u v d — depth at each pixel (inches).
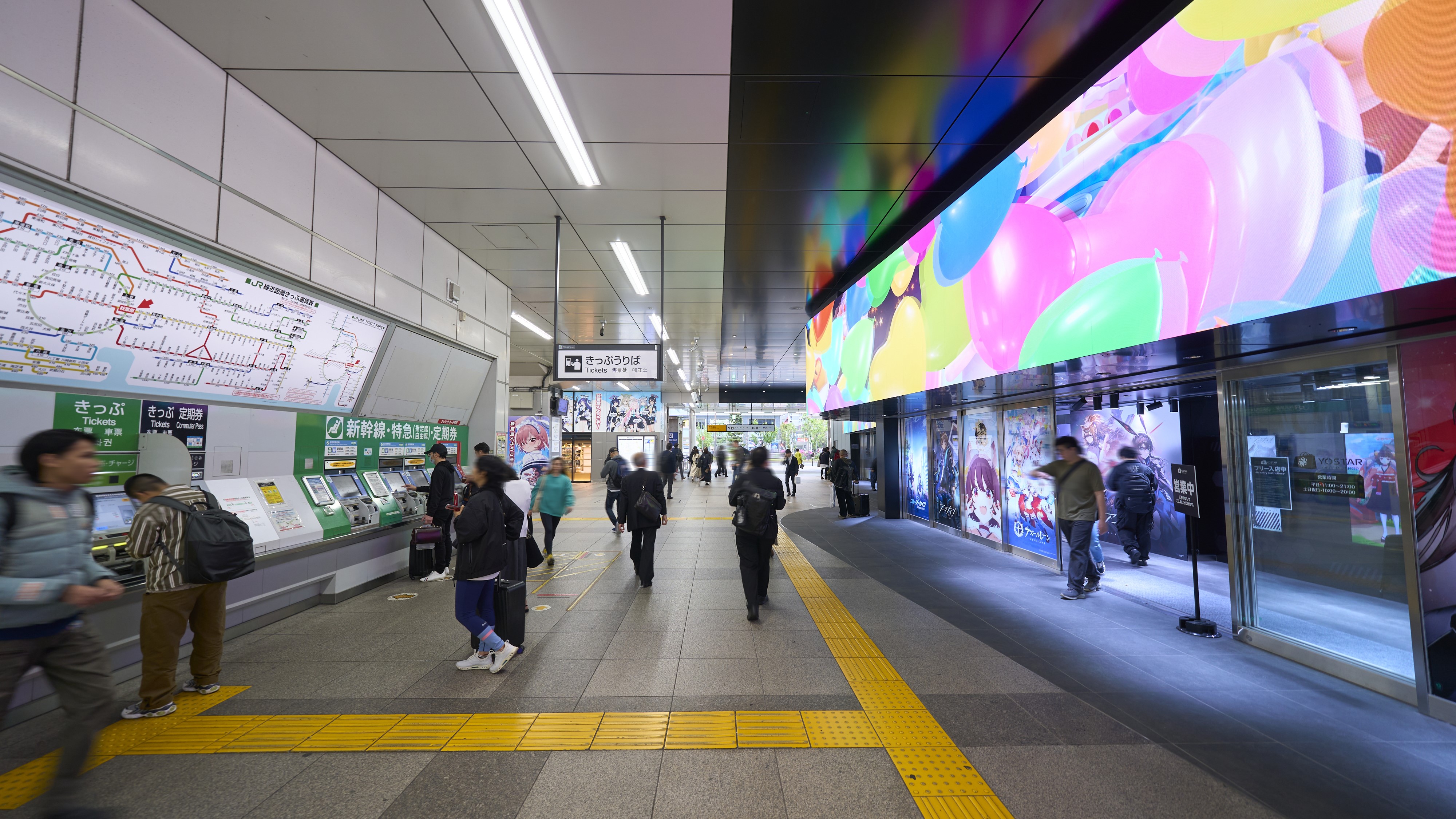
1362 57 97.3
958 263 226.7
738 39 152.6
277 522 194.1
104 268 138.4
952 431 386.6
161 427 161.3
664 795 98.7
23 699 125.3
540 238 296.0
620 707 131.6
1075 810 94.1
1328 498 151.9
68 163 128.0
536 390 935.7
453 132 198.5
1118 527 281.4
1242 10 116.8
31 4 120.8
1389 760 108.5
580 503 642.8
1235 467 173.8
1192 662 157.6
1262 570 169.2
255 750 113.1
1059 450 230.1
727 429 1678.2
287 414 210.7
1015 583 249.6
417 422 296.7
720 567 288.2
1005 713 127.5
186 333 164.6
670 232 287.0
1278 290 109.7
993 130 197.3
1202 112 124.9
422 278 275.4
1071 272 163.5
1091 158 155.9
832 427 1052.5
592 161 217.3
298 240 197.5
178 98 153.3
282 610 199.0
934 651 167.0
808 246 305.7
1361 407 145.0
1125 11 143.4
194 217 159.2
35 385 131.3
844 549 334.6
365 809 95.0
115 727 122.0
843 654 164.6
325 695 137.9
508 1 137.0
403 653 166.6
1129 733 118.6
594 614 205.8
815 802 96.6
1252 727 121.3
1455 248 85.7
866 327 328.5
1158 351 150.9
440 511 258.2
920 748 113.0
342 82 171.5
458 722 124.4
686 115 187.2
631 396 995.9
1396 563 138.1
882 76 167.6
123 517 146.5
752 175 227.5
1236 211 117.6
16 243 120.5
